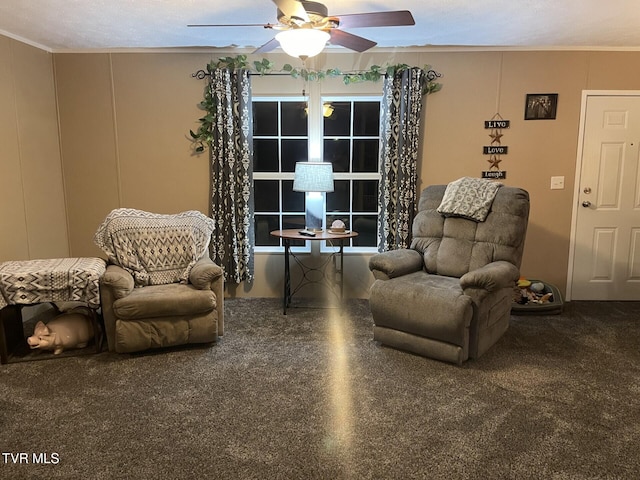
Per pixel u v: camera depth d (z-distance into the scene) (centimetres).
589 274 439
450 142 423
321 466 200
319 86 421
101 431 224
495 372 288
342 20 248
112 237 335
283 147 448
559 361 304
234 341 336
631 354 315
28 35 362
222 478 192
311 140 429
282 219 460
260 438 219
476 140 423
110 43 392
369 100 435
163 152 427
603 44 401
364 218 460
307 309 411
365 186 453
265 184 455
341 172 448
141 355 310
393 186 415
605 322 379
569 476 194
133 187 431
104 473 195
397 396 258
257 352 317
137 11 306
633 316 394
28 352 312
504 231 335
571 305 425
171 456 206
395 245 421
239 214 421
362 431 225
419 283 317
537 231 434
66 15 313
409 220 415
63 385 269
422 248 368
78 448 211
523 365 298
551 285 416
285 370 290
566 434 223
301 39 257
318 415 239
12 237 358
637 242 432
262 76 420
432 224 369
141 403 250
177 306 304
